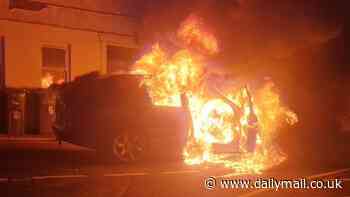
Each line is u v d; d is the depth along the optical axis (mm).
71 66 20922
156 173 11898
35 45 20000
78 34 21094
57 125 14453
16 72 19547
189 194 9719
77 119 13688
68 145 17422
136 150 13719
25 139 18016
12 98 18688
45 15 20250
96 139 13484
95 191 9820
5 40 19312
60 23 20625
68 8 20828
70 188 10047
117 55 22516
